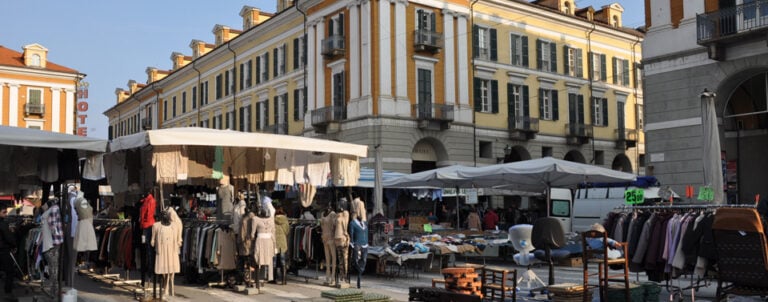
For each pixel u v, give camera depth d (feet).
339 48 108.68
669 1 73.15
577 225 73.82
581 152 133.59
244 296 40.11
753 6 64.28
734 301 33.88
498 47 120.88
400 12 105.70
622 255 35.86
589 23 136.98
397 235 62.03
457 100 112.57
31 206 89.76
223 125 159.43
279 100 131.95
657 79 73.77
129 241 44.96
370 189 84.28
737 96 76.18
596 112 139.33
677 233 33.55
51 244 37.24
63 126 185.98
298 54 124.77
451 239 55.62
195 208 72.08
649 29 74.90
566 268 57.11
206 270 45.96
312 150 44.37
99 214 62.44
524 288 41.32
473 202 74.54
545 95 129.59
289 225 49.19
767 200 32.81
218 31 172.24
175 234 38.32
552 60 130.62
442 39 110.32
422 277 51.13
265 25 134.92
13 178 49.60
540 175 57.88
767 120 74.13
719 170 49.83
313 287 44.55
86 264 55.57
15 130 34.09
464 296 31.09
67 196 37.68
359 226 45.03
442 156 110.32
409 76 106.32
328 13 113.60
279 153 47.32
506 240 56.85
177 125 190.08
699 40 67.62
